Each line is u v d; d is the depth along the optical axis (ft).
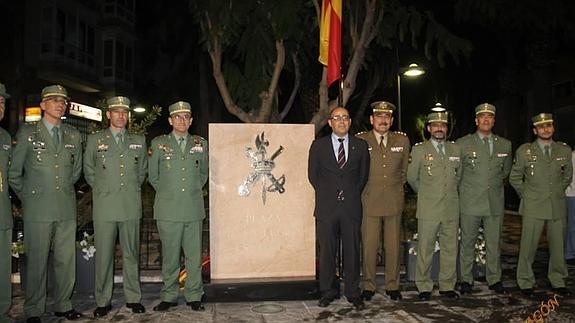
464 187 20.93
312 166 19.22
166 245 18.89
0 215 16.37
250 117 35.45
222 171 19.83
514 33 53.98
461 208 20.92
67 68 75.82
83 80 80.53
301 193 20.12
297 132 20.18
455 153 20.58
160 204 18.83
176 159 18.92
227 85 35.91
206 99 60.39
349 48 36.47
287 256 20.01
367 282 20.22
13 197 24.00
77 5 78.59
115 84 86.63
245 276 19.81
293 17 31.07
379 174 19.97
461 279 21.27
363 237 20.12
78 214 24.39
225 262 19.74
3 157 16.65
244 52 35.01
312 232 20.15
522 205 21.26
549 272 21.35
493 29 53.16
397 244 20.18
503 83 65.26
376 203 19.92
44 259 17.62
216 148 19.84
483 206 20.53
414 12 32.30
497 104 81.10
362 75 45.80
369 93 42.96
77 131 18.92
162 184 18.97
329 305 19.27
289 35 32.40
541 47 56.08
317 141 19.35
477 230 20.88
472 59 62.23
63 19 75.25
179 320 17.70
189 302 19.06
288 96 48.78
